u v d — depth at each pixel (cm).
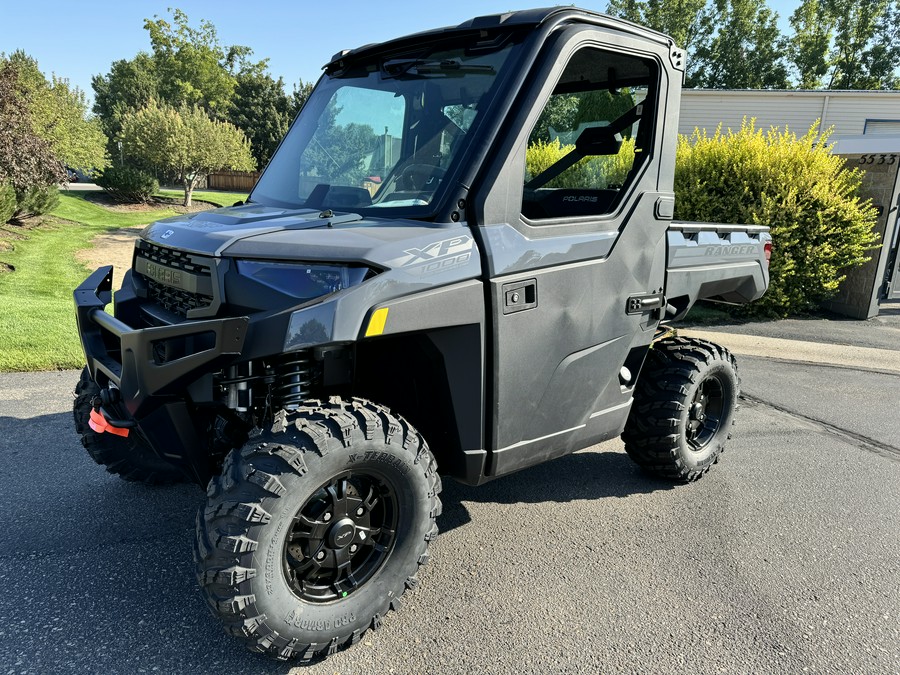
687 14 4278
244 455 214
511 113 252
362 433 221
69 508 338
